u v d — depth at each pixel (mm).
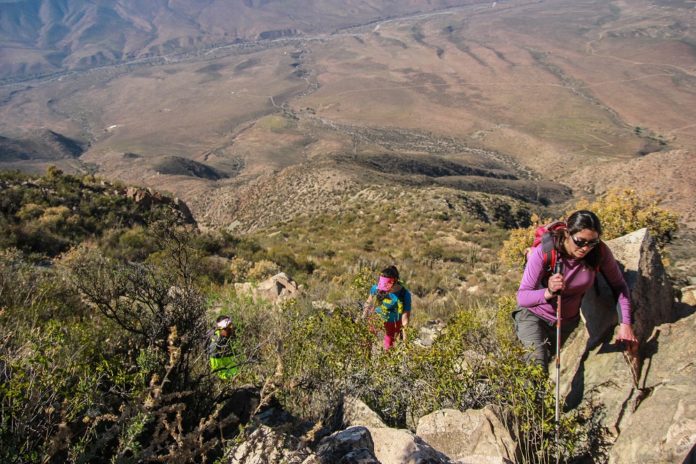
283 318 6109
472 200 60688
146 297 4023
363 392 4367
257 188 127688
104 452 3010
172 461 2541
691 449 2709
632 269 4109
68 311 6035
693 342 3475
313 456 2902
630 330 3609
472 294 15836
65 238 17469
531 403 3463
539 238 4070
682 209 82438
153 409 2947
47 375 3104
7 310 5156
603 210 13281
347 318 5168
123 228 20578
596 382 3771
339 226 48531
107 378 3553
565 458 3348
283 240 37938
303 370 4492
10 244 14797
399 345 4594
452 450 3438
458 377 4125
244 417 3746
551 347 4352
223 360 4465
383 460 3047
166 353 3643
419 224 46000
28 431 2746
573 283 3828
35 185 23250
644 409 3117
